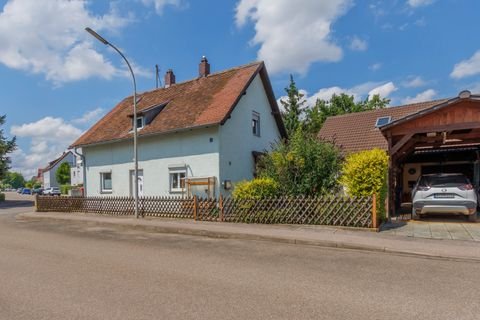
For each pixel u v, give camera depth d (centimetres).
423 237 880
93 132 2134
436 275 590
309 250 812
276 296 490
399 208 1577
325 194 1166
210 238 1006
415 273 604
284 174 1240
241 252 798
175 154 1720
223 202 1262
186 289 524
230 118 1702
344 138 2117
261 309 441
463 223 1079
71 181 6369
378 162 1022
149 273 618
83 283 560
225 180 1616
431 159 1936
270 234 963
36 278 595
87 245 918
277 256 751
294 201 1123
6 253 825
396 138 1263
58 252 826
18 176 13238
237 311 435
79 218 1520
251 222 1193
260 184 1205
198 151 1647
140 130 1819
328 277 583
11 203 3497
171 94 2108
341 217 1045
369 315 420
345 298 480
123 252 814
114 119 2172
